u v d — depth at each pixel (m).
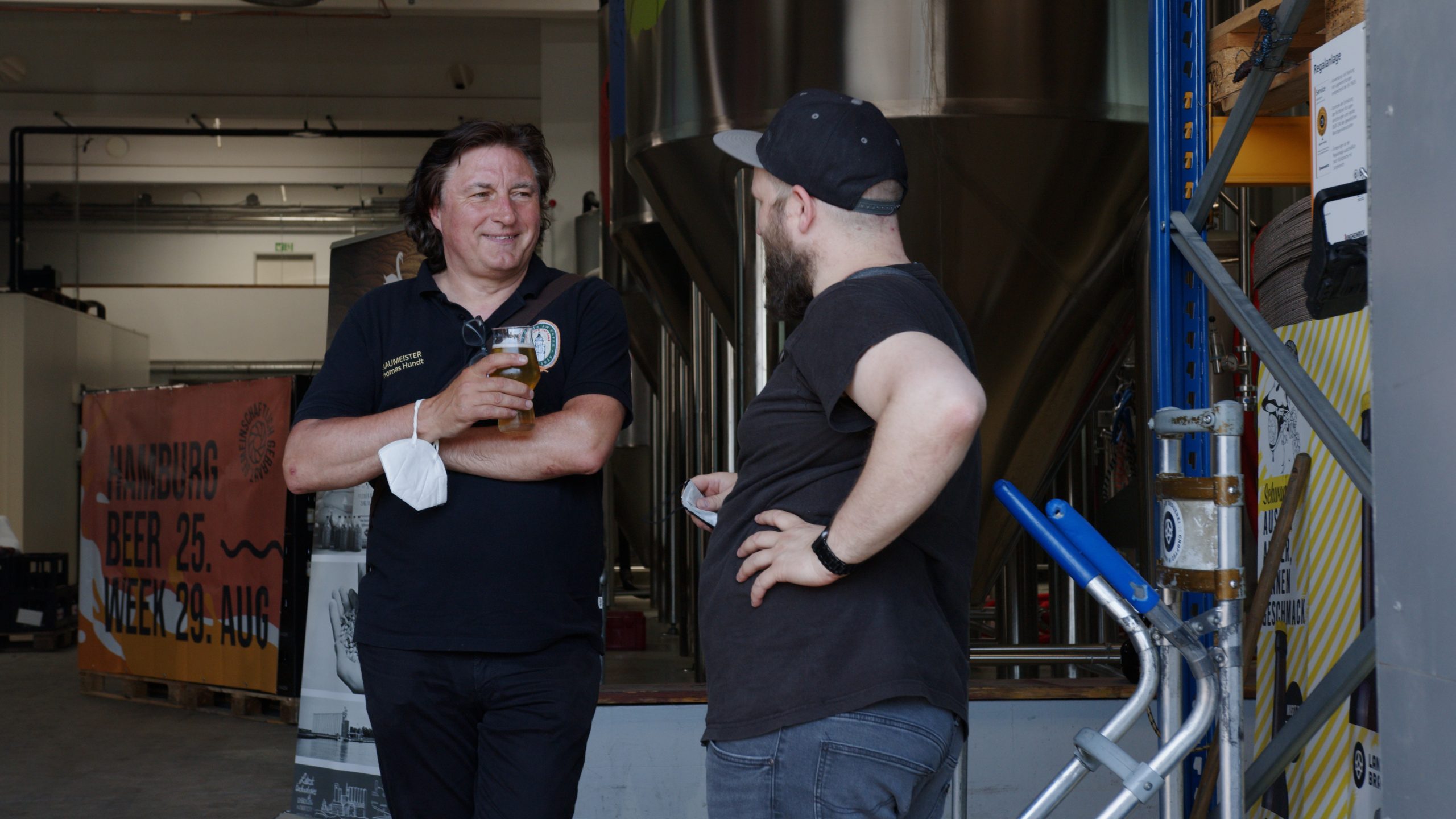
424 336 1.74
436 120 13.22
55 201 15.09
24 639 7.69
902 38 2.95
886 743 1.11
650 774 2.66
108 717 4.91
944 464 1.03
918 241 3.12
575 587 1.69
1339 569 1.66
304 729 3.16
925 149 3.00
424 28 10.95
